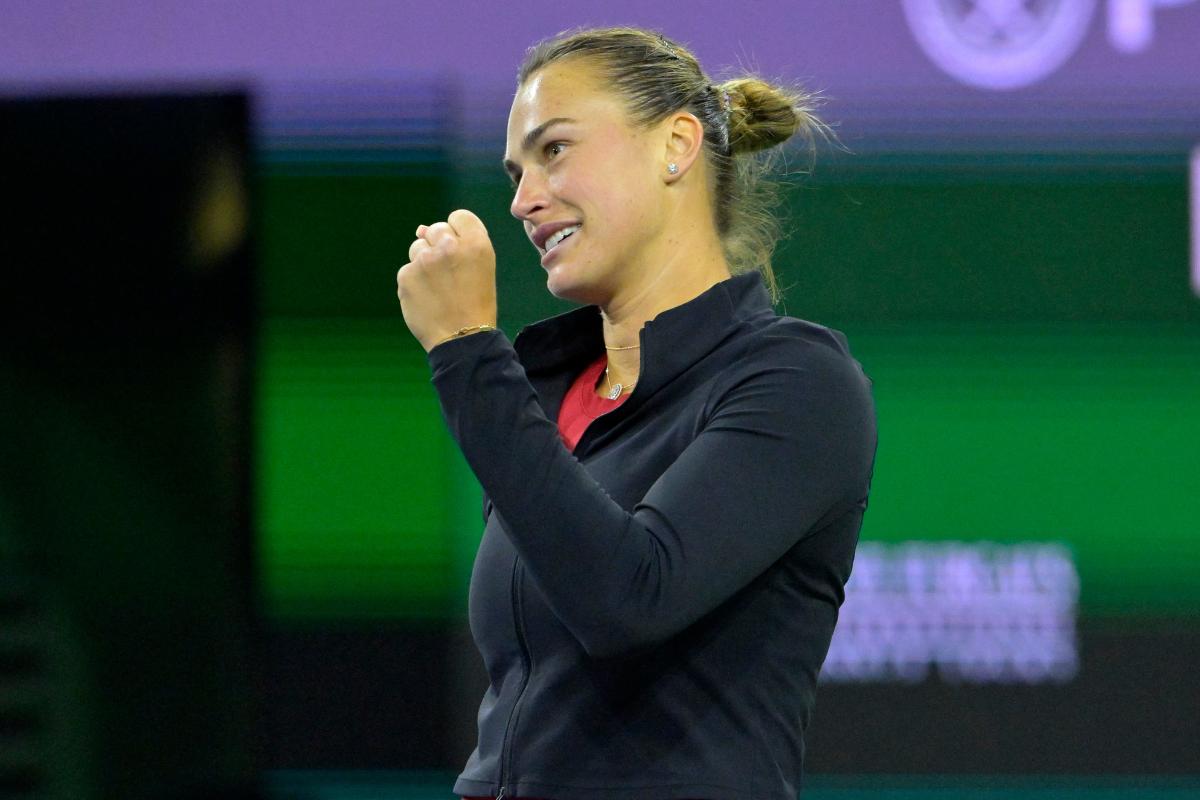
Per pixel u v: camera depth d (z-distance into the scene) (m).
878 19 11.38
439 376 4.14
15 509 12.38
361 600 12.04
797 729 4.47
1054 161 11.41
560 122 4.82
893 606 11.45
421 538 12.03
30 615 12.34
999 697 11.43
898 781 11.41
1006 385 11.45
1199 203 11.34
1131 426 11.36
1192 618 11.30
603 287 4.89
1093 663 11.38
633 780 4.18
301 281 12.05
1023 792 11.35
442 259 4.24
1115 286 11.41
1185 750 11.29
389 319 12.02
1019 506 11.40
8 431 12.38
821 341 4.55
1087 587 11.38
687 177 4.96
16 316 12.35
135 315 12.31
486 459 4.02
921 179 11.47
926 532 11.42
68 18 11.70
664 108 4.90
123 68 11.70
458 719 11.98
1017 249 11.45
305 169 11.96
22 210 12.24
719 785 4.15
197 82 11.78
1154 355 11.36
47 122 12.10
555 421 5.14
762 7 11.38
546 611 4.42
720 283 4.80
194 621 12.28
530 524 3.95
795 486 4.23
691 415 4.50
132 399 12.34
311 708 12.06
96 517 12.37
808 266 11.47
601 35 5.03
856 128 11.44
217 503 12.29
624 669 4.28
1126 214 11.40
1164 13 11.34
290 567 12.07
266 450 12.05
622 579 3.92
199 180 12.13
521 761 4.33
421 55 11.70
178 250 12.24
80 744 12.30
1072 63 11.38
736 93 5.34
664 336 4.65
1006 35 11.42
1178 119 11.32
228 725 12.16
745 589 4.37
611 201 4.78
